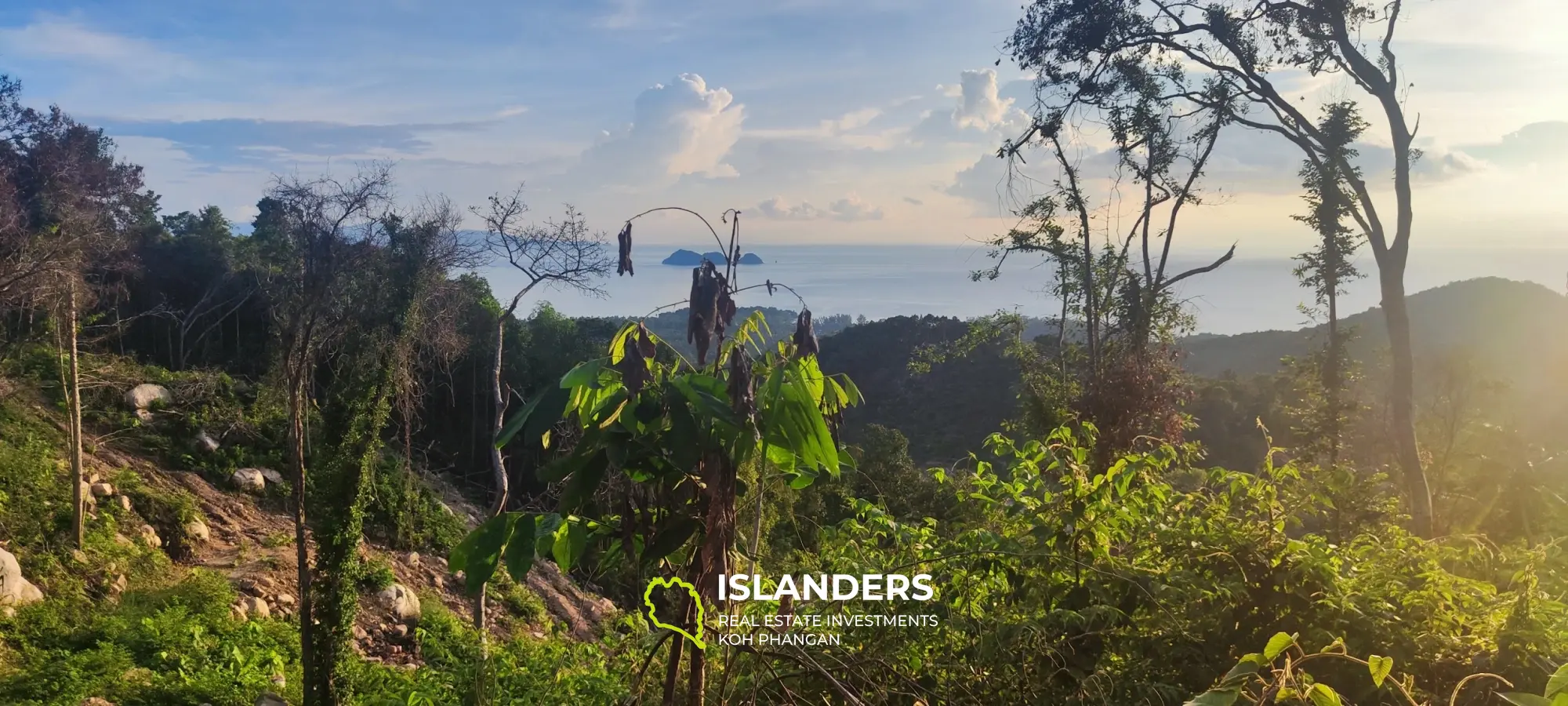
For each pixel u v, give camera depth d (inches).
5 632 406.9
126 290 953.5
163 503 655.1
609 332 1238.9
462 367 985.5
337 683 386.0
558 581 793.6
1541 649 95.6
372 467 421.1
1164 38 532.1
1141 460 126.0
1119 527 121.4
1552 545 128.4
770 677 103.5
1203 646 106.9
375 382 413.4
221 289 1186.6
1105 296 534.3
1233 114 543.5
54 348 762.8
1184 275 529.0
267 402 855.7
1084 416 392.5
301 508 376.8
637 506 79.0
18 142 1010.7
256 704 368.2
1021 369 607.8
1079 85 541.6
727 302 82.4
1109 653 111.4
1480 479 402.9
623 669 151.9
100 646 412.5
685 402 72.4
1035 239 559.8
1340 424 604.4
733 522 79.6
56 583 488.1
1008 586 120.6
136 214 1205.7
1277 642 63.7
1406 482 481.4
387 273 414.9
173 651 422.0
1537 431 618.2
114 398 805.9
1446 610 110.4
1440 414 613.3
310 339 390.6
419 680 269.4
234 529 709.9
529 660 241.8
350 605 398.9
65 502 574.6
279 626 518.9
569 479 78.0
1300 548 113.3
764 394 74.0
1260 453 695.7
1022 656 107.4
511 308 516.4
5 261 507.5
